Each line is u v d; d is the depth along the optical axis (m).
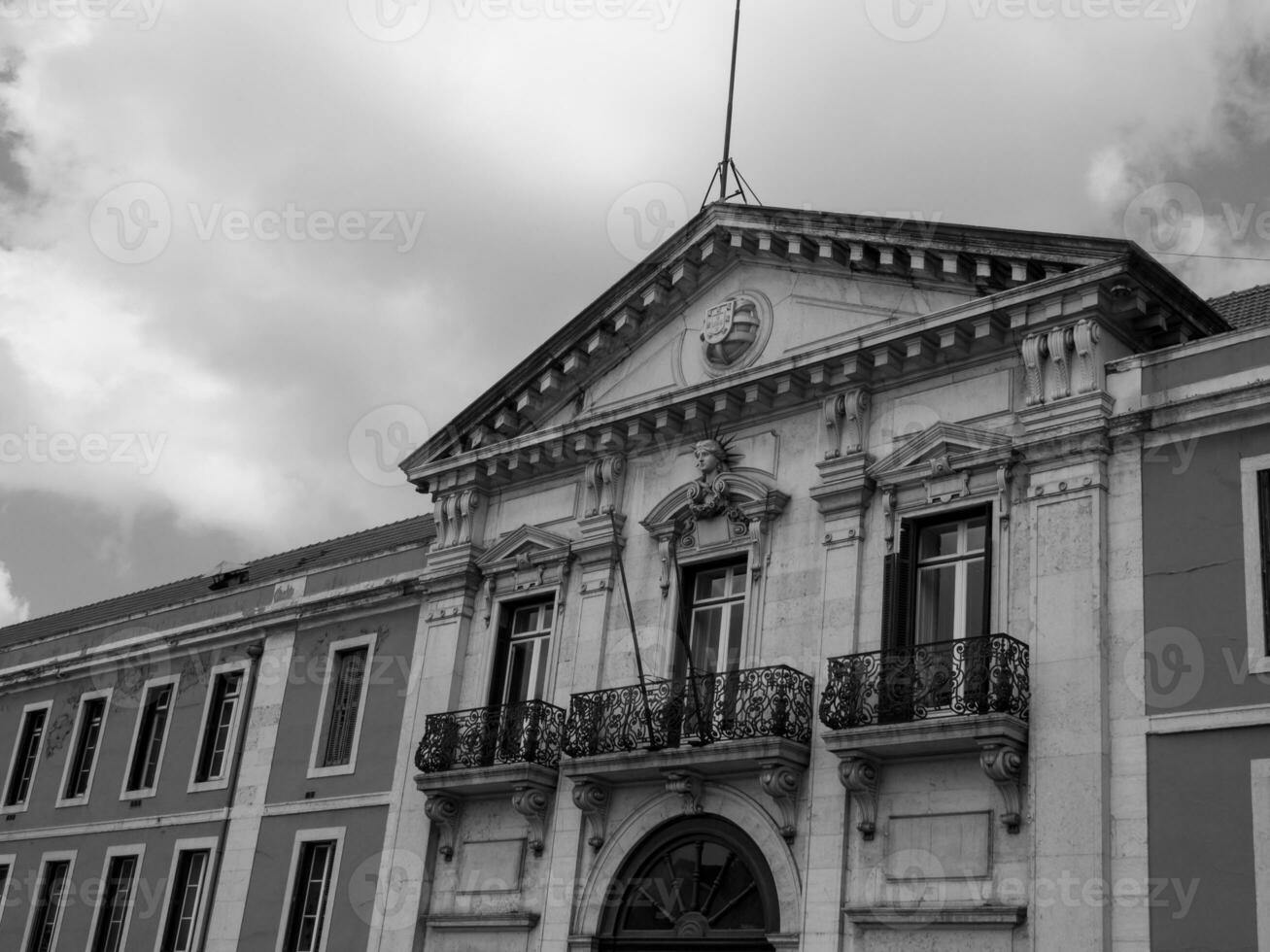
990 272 16.84
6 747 28.53
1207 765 13.66
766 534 17.98
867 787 15.59
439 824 19.70
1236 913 13.01
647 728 17.39
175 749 24.86
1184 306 16.11
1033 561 15.41
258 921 21.64
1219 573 14.23
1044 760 14.57
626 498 19.81
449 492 21.86
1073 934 13.77
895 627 16.30
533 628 20.50
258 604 24.67
